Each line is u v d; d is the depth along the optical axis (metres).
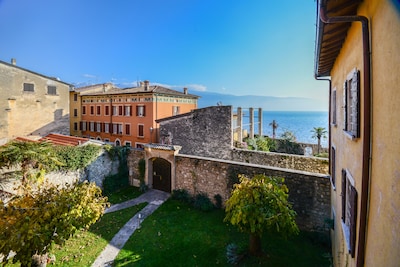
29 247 6.30
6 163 10.81
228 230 10.87
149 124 27.84
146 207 13.64
